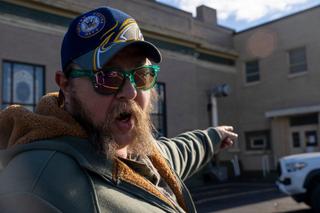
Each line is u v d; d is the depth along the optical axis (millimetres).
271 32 19125
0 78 10344
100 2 12828
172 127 14914
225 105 19375
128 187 1331
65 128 1322
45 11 11422
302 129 17781
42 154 1210
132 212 1260
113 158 1342
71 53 1357
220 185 15273
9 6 10711
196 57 16688
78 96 1390
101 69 1337
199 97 17656
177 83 15445
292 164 8023
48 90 11273
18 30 10836
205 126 17578
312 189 7781
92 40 1326
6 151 1256
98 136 1337
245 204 10156
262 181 16359
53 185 1144
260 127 19188
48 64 11359
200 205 10219
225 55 19422
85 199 1179
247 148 19656
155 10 15180
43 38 11336
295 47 18219
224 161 18547
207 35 18844
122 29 1353
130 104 1392
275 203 10188
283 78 18562
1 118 1394
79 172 1221
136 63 1440
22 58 10844
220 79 19031
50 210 1106
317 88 17359
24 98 10852
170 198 1559
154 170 1627
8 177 1157
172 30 15297
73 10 11906
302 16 18078
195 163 2104
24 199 1103
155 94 1653
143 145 1497
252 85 19562
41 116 1343
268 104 18984
